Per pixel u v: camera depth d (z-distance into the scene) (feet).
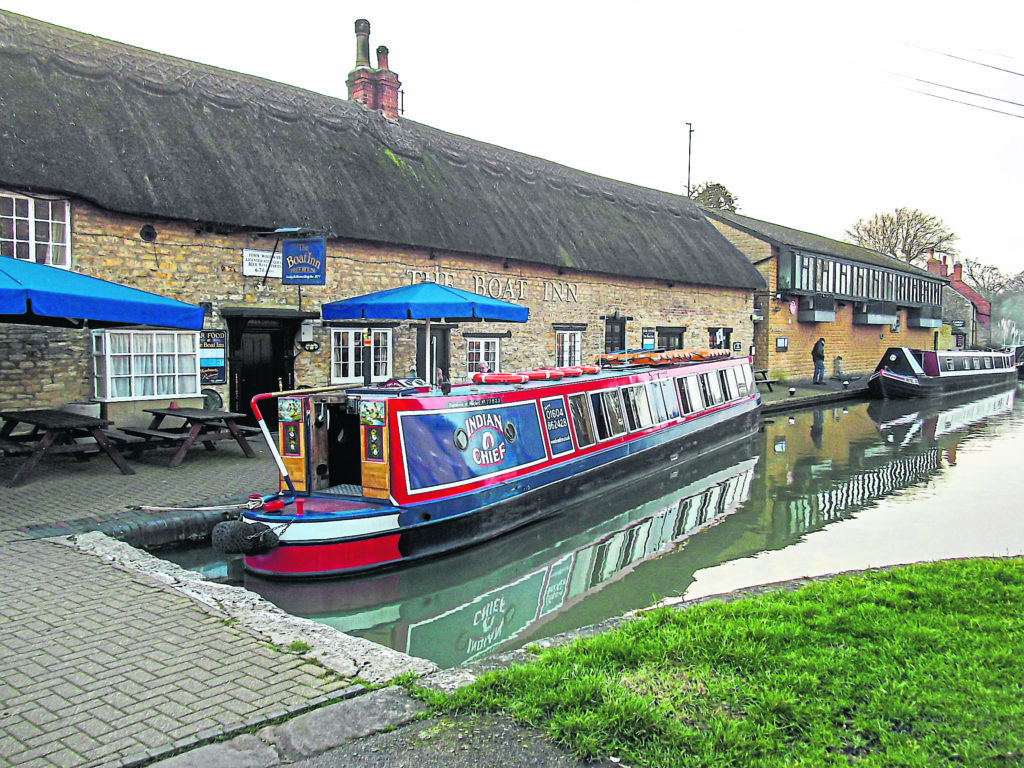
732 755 10.22
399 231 48.37
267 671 13.11
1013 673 12.50
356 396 25.12
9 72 36.52
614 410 37.29
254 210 41.19
